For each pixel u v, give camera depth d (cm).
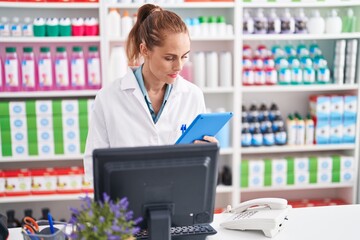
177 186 130
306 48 340
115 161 124
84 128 309
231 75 327
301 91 359
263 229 157
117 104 185
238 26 312
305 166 339
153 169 126
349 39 336
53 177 313
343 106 337
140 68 185
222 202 364
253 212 166
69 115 306
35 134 306
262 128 337
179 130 188
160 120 186
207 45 342
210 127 144
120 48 311
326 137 340
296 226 167
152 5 175
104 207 115
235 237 157
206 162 130
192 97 191
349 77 333
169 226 131
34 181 312
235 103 322
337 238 156
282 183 338
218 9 339
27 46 323
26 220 144
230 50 331
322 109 335
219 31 317
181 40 154
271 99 357
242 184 333
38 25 298
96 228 111
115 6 301
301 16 327
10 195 311
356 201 349
